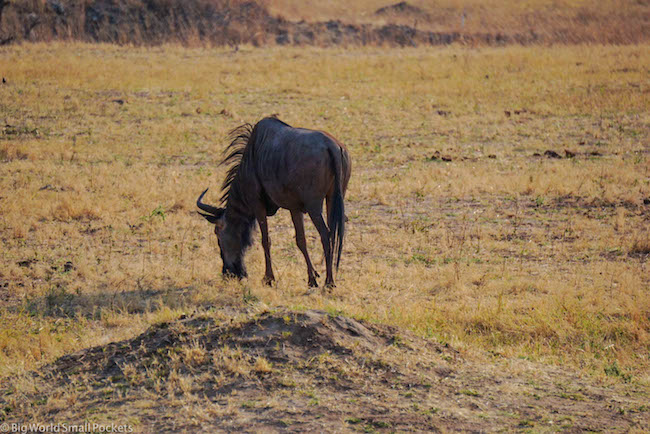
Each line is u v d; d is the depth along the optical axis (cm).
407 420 1944
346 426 1909
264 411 1992
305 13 16238
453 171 6188
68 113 8375
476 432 1892
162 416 1986
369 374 2230
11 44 13012
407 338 2522
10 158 6612
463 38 15025
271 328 2423
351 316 2661
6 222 4797
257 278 3766
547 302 3216
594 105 8812
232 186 3650
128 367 2286
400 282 3641
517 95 9538
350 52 13362
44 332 2970
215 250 4319
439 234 4544
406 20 16212
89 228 4744
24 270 3912
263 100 9344
